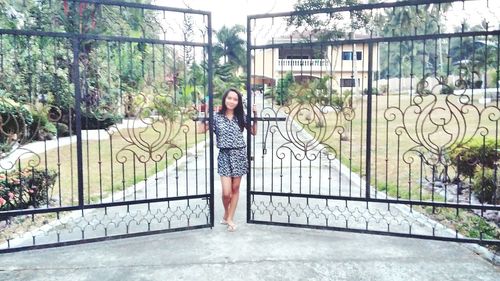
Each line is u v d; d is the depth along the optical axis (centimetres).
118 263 343
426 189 602
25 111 556
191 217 481
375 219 464
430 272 320
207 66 432
